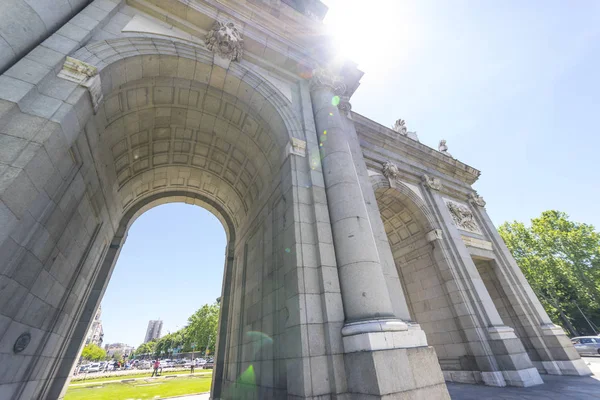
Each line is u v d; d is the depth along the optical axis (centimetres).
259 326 966
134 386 1833
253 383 917
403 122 2056
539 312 1525
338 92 1213
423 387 557
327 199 862
